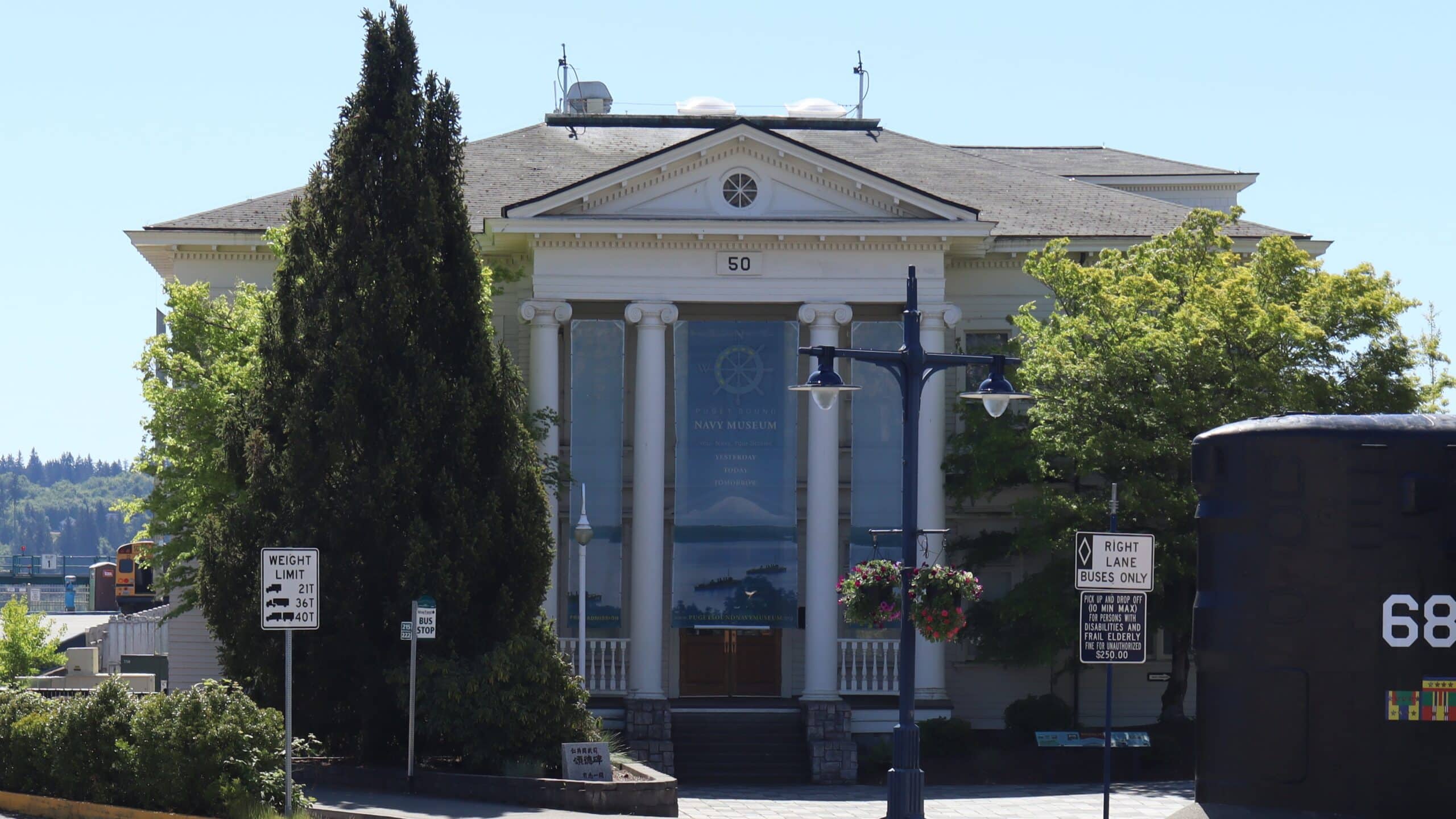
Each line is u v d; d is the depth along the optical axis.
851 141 46.38
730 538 36.19
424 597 24.22
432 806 21.66
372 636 25.48
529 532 26.23
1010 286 39.53
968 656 38.44
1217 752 11.47
